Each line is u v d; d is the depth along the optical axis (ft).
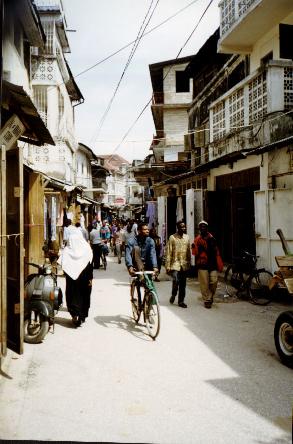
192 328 22.18
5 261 14.83
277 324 17.13
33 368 15.99
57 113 60.70
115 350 18.34
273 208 31.58
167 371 15.83
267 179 33.94
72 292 22.06
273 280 18.49
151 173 83.82
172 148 73.82
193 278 41.37
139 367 16.22
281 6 33.86
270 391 14.01
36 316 20.31
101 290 34.17
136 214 152.05
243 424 11.69
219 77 52.21
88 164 125.90
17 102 22.53
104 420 11.83
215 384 14.57
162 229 54.19
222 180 46.44
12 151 16.61
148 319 20.98
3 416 12.01
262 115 35.37
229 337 20.49
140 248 22.84
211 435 11.05
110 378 15.07
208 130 54.75
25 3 32.50
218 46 41.86
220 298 30.76
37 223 31.78
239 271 31.86
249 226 40.45
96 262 49.96
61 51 66.18
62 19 59.77
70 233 22.50
